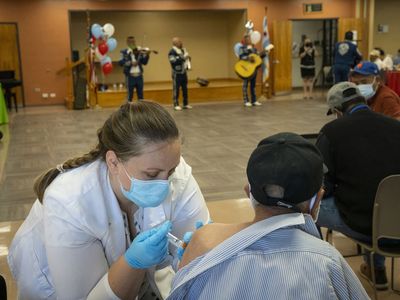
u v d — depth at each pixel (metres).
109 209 1.34
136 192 1.25
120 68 14.31
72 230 1.28
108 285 1.26
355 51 10.91
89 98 11.63
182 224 1.54
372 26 13.93
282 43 13.37
